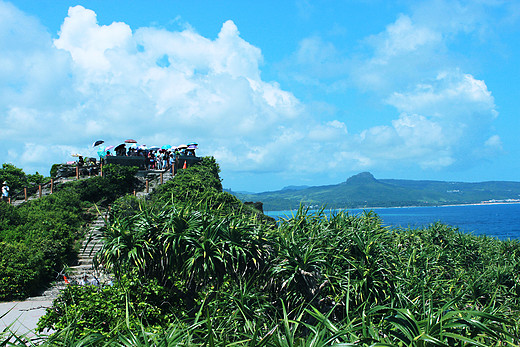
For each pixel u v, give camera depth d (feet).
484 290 34.83
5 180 143.43
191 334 13.44
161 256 26.55
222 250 25.70
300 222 30.55
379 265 27.91
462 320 12.09
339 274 26.35
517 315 25.49
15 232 68.49
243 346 12.74
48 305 48.75
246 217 28.84
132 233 26.78
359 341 12.25
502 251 56.80
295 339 12.89
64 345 13.15
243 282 25.73
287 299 24.71
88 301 26.40
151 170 123.03
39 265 56.95
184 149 137.28
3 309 47.03
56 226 72.18
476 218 484.74
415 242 45.01
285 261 25.72
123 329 20.35
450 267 43.42
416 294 26.68
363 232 30.35
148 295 27.73
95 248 70.69
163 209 28.30
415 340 11.25
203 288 27.66
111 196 103.14
